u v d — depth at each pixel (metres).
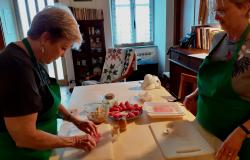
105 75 3.36
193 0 3.30
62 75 4.42
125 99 1.64
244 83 0.93
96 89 1.90
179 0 3.76
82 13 3.79
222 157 0.87
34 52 0.86
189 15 3.48
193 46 2.97
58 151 1.03
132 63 3.15
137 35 4.59
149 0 4.44
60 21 0.81
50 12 0.81
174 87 3.18
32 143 0.79
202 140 1.03
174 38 4.02
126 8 4.37
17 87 0.74
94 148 1.00
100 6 3.95
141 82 2.03
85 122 1.17
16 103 0.74
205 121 1.11
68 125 1.25
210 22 2.82
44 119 0.96
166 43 4.14
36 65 0.88
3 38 3.68
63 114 1.19
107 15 4.01
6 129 0.84
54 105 0.99
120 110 1.40
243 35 0.95
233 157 0.86
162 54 4.34
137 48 4.55
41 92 0.90
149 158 0.94
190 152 0.95
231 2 0.89
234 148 0.86
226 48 1.07
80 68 4.07
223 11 0.93
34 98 0.78
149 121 1.28
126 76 3.07
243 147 0.97
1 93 0.74
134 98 1.66
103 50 4.04
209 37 2.62
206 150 0.96
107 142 1.04
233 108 0.97
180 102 1.55
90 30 3.90
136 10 4.43
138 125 1.24
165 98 1.63
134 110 1.38
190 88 1.85
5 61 0.76
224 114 1.00
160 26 4.29
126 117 1.28
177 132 1.11
